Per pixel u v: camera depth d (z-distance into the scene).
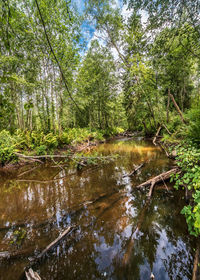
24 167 6.34
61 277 1.65
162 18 3.30
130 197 3.26
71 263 1.79
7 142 6.59
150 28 3.68
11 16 1.16
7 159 6.35
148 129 16.09
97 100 18.14
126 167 5.62
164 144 9.47
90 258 1.84
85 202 3.19
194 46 4.50
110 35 10.38
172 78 10.99
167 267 1.67
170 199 3.01
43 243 2.10
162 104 15.20
